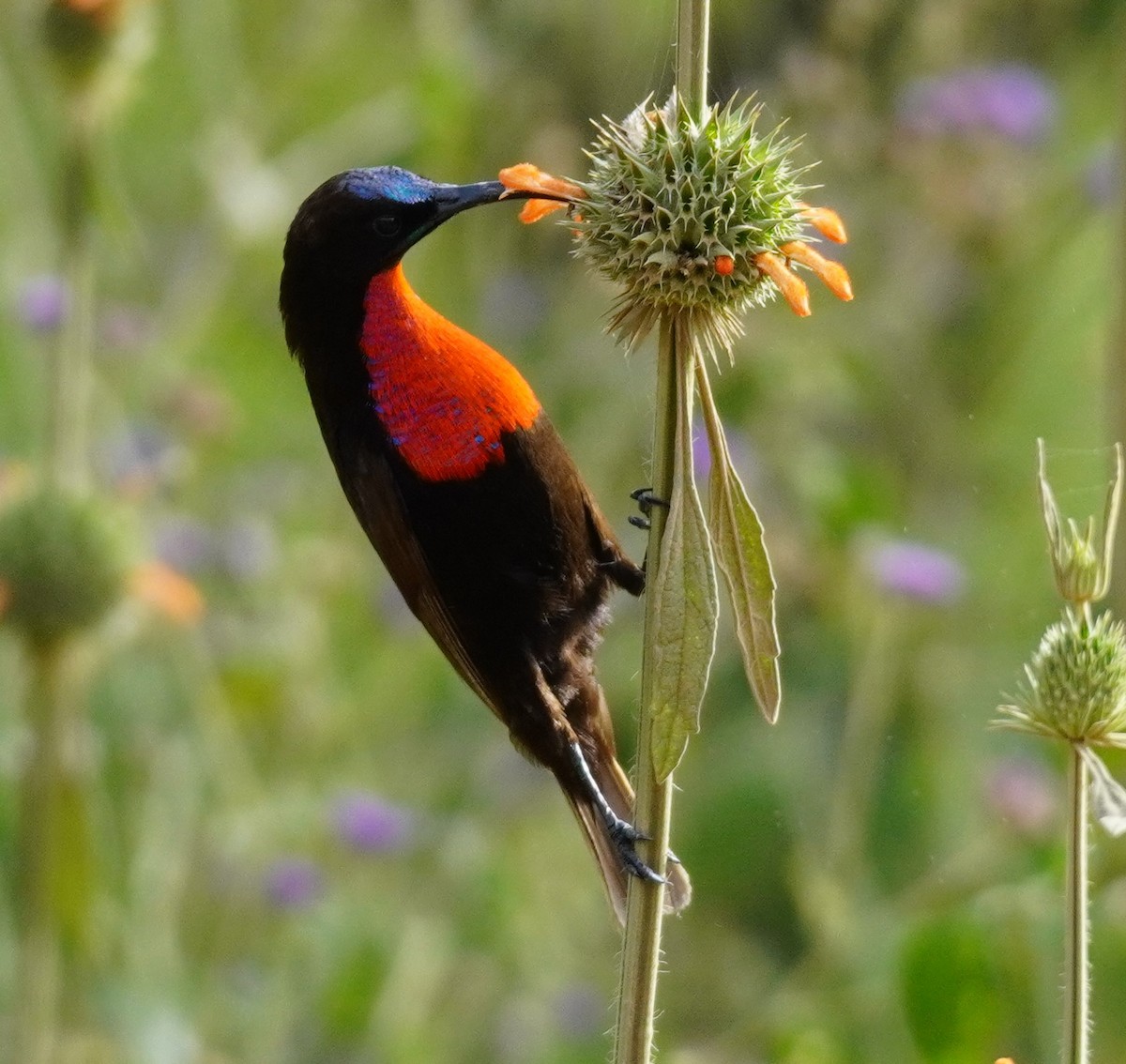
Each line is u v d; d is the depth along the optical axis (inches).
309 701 502.0
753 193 203.3
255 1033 441.7
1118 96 327.6
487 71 556.1
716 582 191.5
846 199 549.6
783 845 497.7
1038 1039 334.6
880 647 454.9
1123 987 337.1
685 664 191.5
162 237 655.8
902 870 478.6
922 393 556.1
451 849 474.0
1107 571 185.9
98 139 392.8
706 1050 418.0
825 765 500.4
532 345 565.6
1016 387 561.3
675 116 205.9
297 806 467.2
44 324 507.8
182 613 388.8
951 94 537.3
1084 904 179.2
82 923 383.6
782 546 501.4
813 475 496.1
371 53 668.7
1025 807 398.3
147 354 543.5
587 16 553.6
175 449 479.8
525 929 477.7
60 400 390.0
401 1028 444.8
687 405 198.4
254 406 624.4
